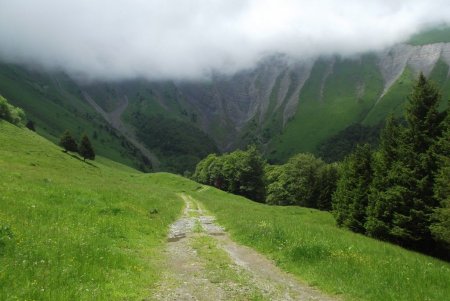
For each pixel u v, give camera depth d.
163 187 99.06
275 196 127.06
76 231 17.66
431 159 38.34
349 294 13.93
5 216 16.70
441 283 15.28
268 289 14.09
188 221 32.97
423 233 38.88
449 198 33.69
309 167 118.00
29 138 86.50
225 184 150.38
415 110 41.22
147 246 19.64
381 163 46.47
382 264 17.59
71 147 137.25
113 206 27.38
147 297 11.91
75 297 10.23
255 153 132.00
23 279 10.50
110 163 197.00
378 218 43.19
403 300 13.15
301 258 18.36
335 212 63.28
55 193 27.16
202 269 16.17
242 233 25.48
